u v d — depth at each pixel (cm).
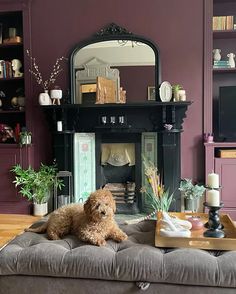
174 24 374
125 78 382
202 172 380
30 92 400
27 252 167
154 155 383
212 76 381
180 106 365
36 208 388
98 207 175
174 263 154
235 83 396
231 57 376
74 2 386
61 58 392
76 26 388
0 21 425
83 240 176
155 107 370
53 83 395
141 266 155
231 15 390
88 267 158
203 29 369
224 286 151
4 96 425
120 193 397
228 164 362
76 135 394
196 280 151
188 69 375
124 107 373
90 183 403
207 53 370
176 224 189
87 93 388
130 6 379
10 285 168
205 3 365
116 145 400
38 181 376
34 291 165
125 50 382
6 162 396
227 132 373
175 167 369
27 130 402
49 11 390
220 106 372
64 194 388
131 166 402
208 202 189
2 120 431
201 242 168
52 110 383
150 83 380
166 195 330
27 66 398
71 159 389
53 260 161
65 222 189
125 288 158
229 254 161
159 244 170
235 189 363
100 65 386
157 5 375
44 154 404
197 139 379
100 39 384
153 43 376
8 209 399
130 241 178
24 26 394
